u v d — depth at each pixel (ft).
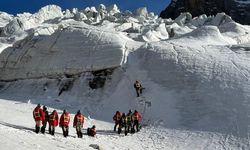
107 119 96.68
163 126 87.25
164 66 108.37
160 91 100.12
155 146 75.15
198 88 95.71
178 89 98.48
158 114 92.99
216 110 86.48
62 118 70.03
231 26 178.29
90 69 117.80
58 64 123.85
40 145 51.62
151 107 96.37
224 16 219.20
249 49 114.62
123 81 110.22
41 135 64.49
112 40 125.08
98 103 107.14
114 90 109.09
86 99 110.32
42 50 131.75
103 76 115.55
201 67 104.27
